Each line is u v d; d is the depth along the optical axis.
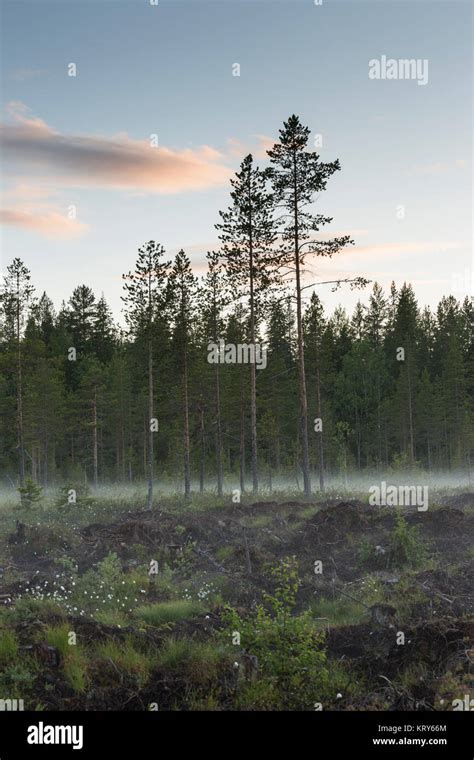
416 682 9.47
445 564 16.31
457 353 64.75
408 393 65.50
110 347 93.06
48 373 57.09
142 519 22.94
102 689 9.00
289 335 57.88
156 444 70.31
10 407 55.53
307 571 16.91
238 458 59.12
